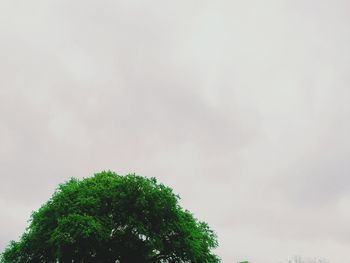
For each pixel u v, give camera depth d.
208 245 44.03
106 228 36.84
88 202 38.34
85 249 37.69
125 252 40.03
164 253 40.91
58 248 35.25
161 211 39.59
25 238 40.41
